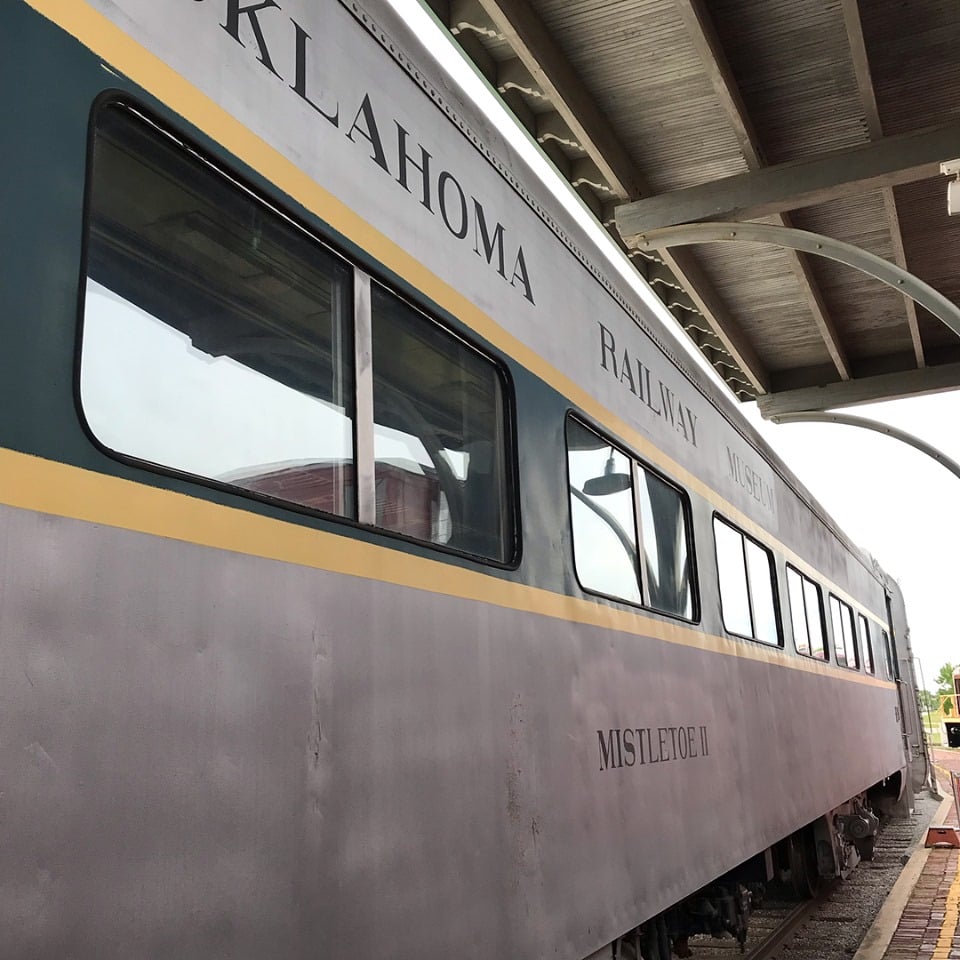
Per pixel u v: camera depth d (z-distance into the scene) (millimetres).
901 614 18297
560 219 4637
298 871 2316
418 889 2750
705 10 6371
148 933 1916
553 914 3477
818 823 9500
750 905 6781
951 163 6953
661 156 8078
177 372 2268
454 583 3189
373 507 2877
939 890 10227
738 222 7668
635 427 5191
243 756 2203
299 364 2678
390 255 3111
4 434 1809
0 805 1689
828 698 9422
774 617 7883
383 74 3238
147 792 1958
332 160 2889
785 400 12703
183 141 2357
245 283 2525
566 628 3965
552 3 6336
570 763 3799
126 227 2195
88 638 1889
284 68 2738
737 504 7152
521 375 3928
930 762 21375
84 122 2078
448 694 3049
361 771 2588
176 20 2373
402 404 3129
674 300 10133
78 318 1992
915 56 7121
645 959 4879
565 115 7023
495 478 3645
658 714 4824
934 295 7078
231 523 2287
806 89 7410
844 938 8258
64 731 1812
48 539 1849
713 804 5387
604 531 4582
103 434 2041
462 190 3674
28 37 1984
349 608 2645
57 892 1761
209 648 2158
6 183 1892
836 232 9586
